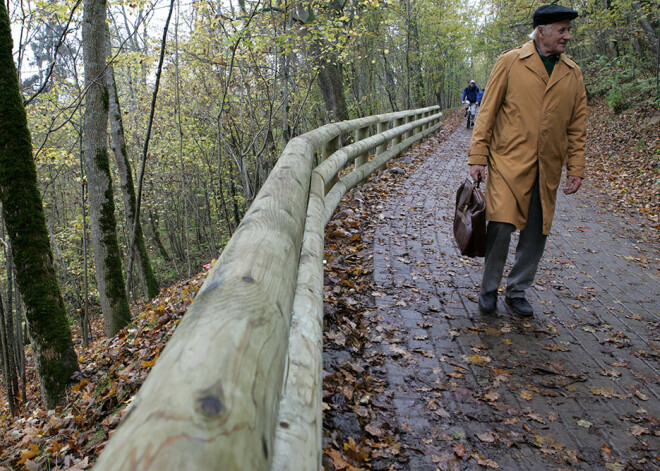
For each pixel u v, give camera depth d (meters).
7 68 5.48
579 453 2.34
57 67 10.17
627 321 3.81
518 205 3.36
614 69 19.27
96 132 9.14
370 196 7.16
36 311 5.77
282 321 1.04
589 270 4.99
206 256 25.97
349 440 2.28
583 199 8.62
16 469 3.85
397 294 4.02
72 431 4.12
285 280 1.25
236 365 0.73
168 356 0.74
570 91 3.26
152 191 24.05
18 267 5.76
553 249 5.70
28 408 7.32
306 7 12.26
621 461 2.30
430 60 32.44
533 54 3.26
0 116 5.49
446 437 2.40
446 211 6.76
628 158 12.05
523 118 3.26
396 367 3.00
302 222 2.21
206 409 0.60
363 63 24.53
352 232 5.41
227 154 15.51
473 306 3.88
